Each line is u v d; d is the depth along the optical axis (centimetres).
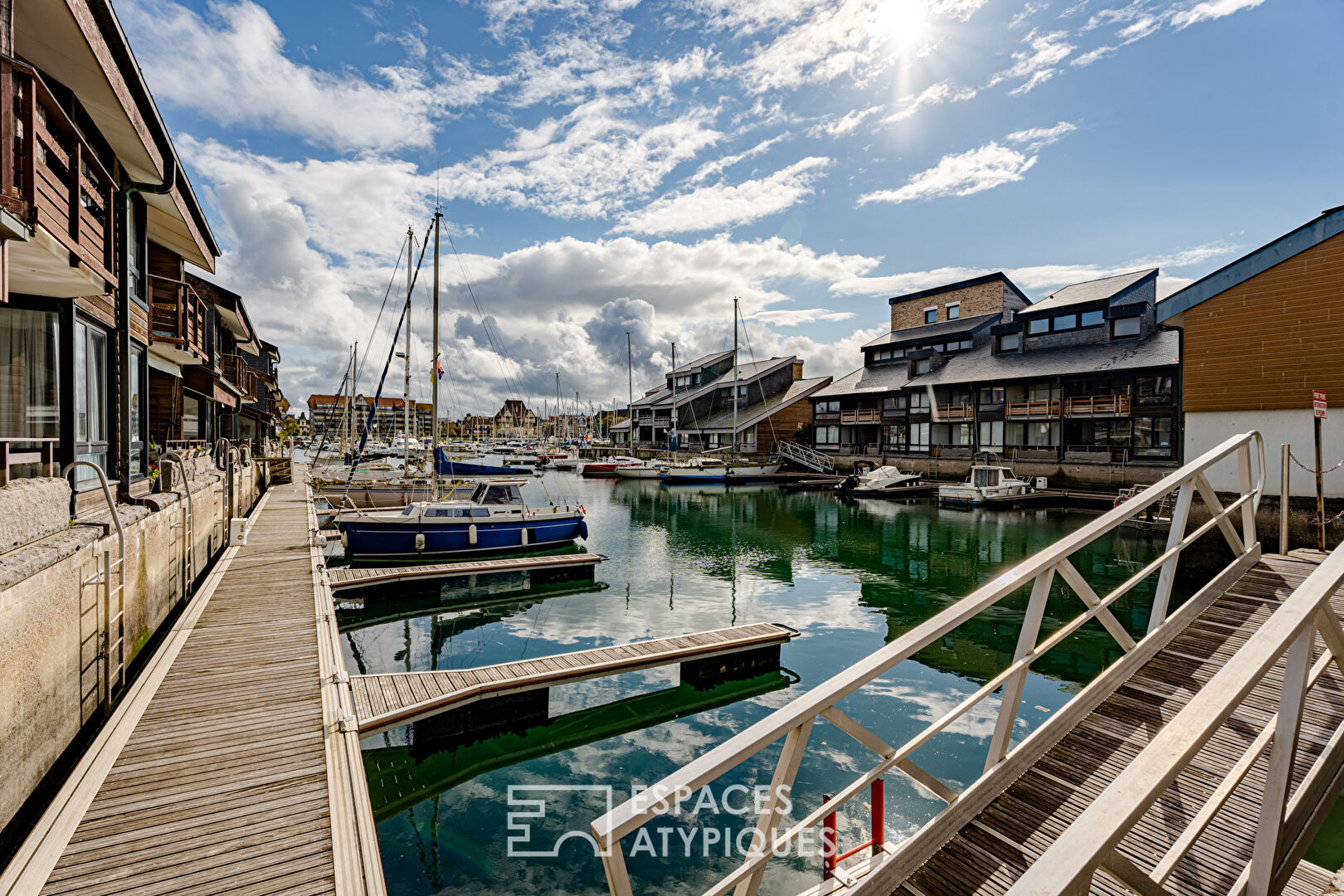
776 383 5350
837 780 642
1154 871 168
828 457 4347
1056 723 308
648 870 519
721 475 4000
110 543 625
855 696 843
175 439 1495
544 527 1856
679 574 1644
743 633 995
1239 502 436
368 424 2616
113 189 927
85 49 689
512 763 706
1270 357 1330
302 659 726
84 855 406
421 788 657
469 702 743
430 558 1705
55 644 502
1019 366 3312
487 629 1198
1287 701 180
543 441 8919
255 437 3284
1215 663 346
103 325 891
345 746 540
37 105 655
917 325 4375
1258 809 248
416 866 534
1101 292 3178
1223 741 286
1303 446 1273
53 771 502
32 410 764
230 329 2134
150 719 579
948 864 249
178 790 475
